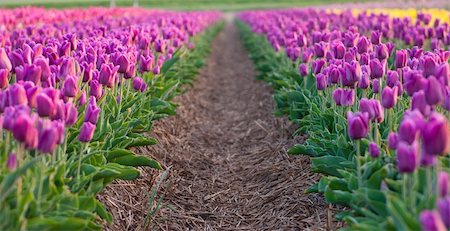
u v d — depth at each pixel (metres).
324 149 4.70
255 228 4.89
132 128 5.43
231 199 5.59
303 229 4.54
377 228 3.03
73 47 5.95
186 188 5.74
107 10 19.28
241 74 13.32
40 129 3.32
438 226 2.29
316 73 5.88
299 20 14.19
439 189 2.65
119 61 5.07
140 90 5.84
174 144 6.85
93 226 3.52
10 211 2.98
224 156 7.00
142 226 4.70
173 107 7.17
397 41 9.74
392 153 3.86
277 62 10.21
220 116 9.16
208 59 15.66
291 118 6.69
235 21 34.44
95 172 3.81
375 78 4.70
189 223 5.00
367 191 3.39
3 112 3.41
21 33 8.80
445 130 2.67
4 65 4.06
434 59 4.50
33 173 3.40
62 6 42.59
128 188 5.11
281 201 5.20
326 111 5.54
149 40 7.14
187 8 49.38
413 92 3.76
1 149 3.59
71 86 3.90
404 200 3.06
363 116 3.43
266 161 6.42
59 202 3.40
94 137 4.64
